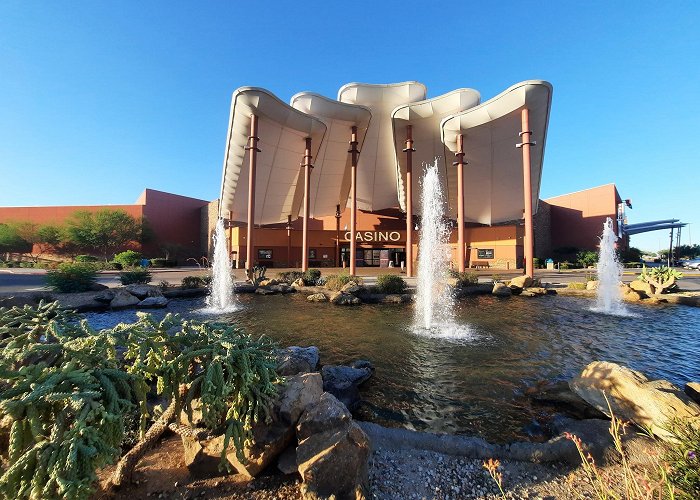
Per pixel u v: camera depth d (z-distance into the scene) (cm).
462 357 582
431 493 226
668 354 604
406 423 358
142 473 234
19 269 2650
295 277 1702
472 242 3147
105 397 168
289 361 365
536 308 1091
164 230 4322
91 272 1265
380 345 656
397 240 3391
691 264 3591
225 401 220
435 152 2494
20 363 203
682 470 182
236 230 3069
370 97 2436
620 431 291
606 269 1351
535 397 416
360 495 205
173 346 228
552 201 4272
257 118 2002
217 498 212
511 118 1950
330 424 234
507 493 227
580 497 221
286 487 221
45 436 151
